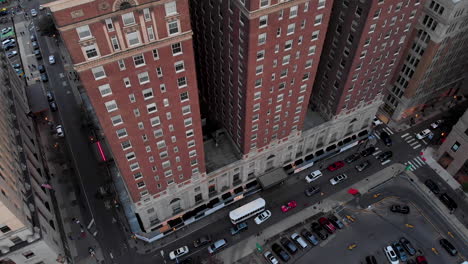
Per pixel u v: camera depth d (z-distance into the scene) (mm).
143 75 52062
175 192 76812
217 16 64688
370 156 97938
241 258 80812
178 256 80312
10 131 79062
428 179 92750
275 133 80312
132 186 69312
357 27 69688
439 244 82875
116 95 52594
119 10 43344
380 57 77875
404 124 104875
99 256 80562
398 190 91562
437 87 101438
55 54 124750
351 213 87688
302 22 60094
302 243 82000
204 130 90938
